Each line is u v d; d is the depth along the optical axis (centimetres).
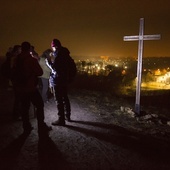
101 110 914
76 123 727
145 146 576
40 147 544
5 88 1290
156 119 818
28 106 615
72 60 688
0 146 545
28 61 585
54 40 670
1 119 744
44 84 950
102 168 461
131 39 830
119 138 619
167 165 484
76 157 503
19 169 448
